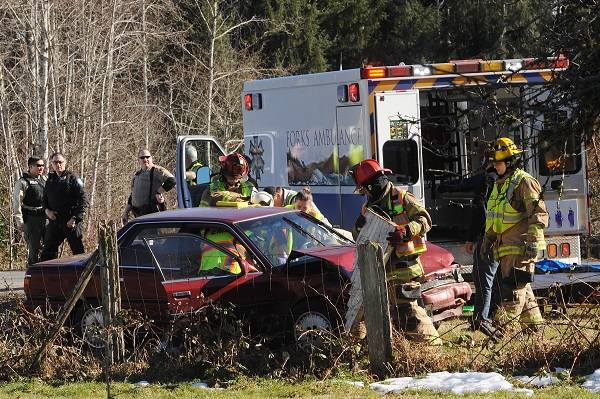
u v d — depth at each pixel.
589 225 32.19
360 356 21.41
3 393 21.31
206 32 88.19
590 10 17.06
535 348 21.14
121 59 82.06
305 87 33.50
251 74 90.31
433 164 34.25
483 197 26.78
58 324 23.14
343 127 32.06
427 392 18.95
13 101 70.19
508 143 24.11
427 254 25.89
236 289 24.02
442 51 90.19
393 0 105.00
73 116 70.94
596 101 17.30
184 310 23.89
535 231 23.83
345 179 32.16
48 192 36.16
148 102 86.56
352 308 21.69
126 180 80.00
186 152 37.31
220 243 24.84
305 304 23.61
